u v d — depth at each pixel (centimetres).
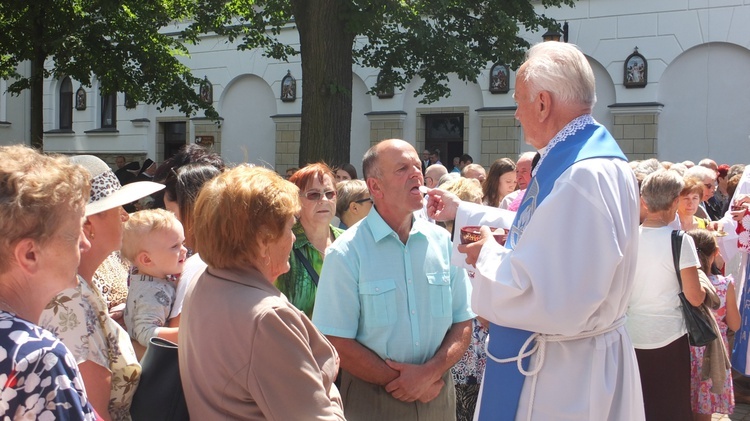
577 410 222
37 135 1251
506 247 239
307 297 299
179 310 259
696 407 438
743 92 1381
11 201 135
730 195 679
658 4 1434
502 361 237
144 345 246
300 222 315
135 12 1295
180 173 303
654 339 362
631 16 1459
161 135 2000
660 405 363
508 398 234
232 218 184
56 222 141
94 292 189
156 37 1378
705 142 1415
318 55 984
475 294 234
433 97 1193
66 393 129
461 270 291
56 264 143
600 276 209
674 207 370
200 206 191
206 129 1938
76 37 1211
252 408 173
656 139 1449
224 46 1905
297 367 172
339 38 991
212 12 1279
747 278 532
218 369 175
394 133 1694
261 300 177
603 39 1486
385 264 271
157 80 1392
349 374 271
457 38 1123
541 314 211
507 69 1566
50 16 1239
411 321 269
